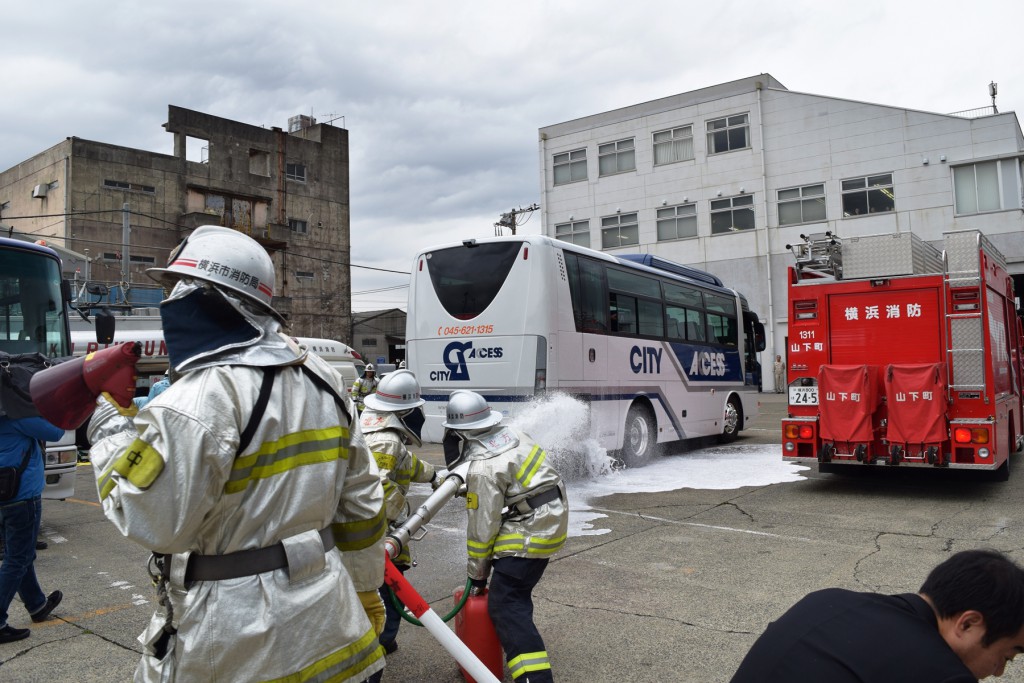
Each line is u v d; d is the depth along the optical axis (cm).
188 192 3862
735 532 699
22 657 422
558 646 429
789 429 890
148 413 174
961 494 865
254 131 4150
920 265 857
